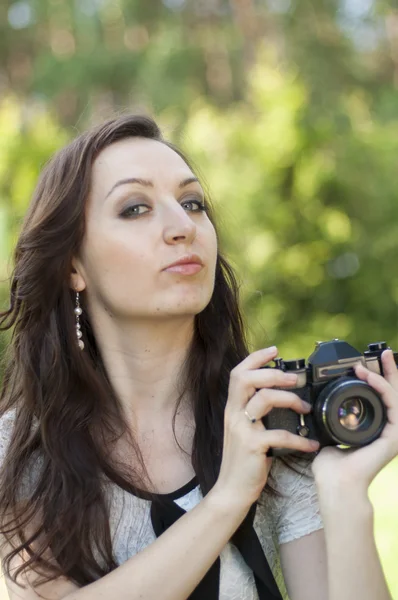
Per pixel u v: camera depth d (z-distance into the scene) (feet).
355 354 6.31
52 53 52.16
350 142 33.14
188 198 7.10
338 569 5.90
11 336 8.01
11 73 58.70
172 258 6.70
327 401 6.08
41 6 55.31
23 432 7.25
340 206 32.65
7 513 6.95
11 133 32.60
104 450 7.00
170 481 6.93
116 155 7.04
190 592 6.03
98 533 6.57
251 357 6.38
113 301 6.92
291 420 6.25
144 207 6.92
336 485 6.04
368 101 45.47
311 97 40.11
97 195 7.02
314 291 32.50
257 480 6.14
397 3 50.98
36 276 7.29
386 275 32.99
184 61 48.01
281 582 7.11
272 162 31.73
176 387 7.18
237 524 6.12
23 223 7.57
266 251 30.48
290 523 6.71
